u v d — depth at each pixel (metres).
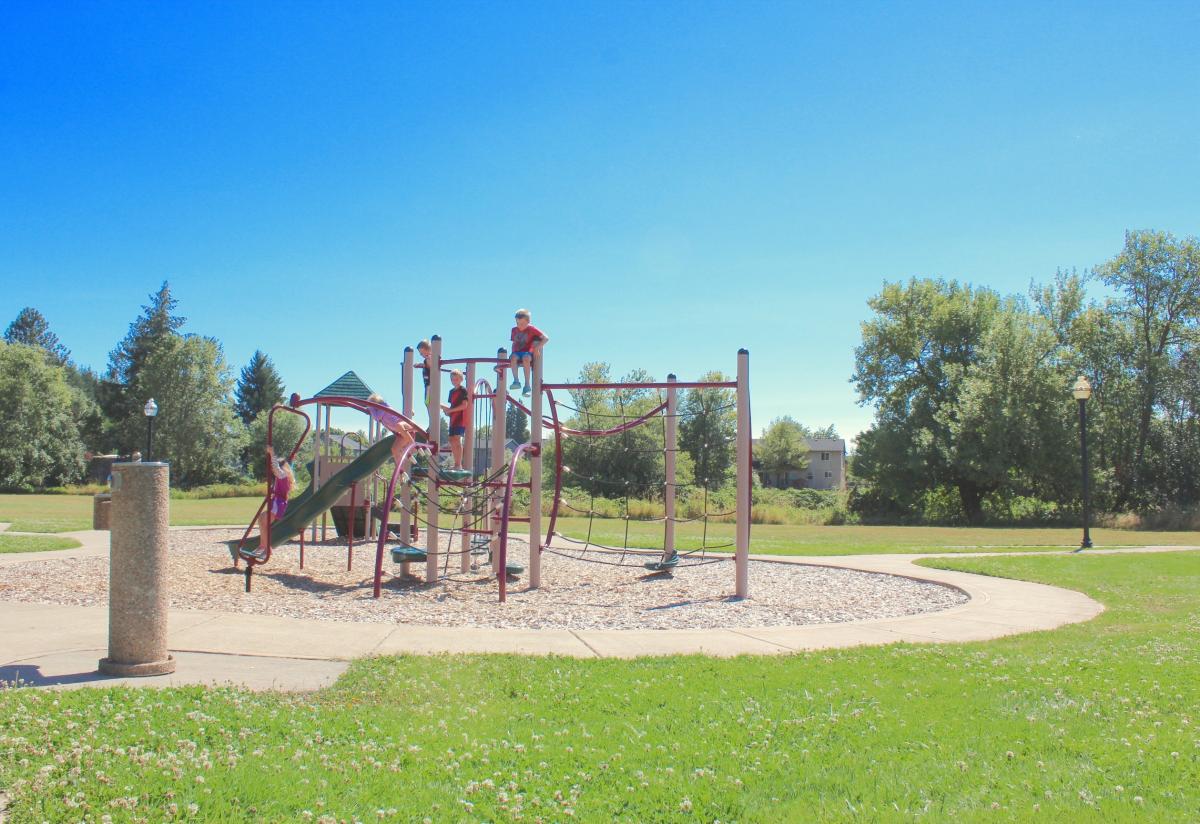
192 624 8.13
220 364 70.38
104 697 5.18
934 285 49.75
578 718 5.05
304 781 3.82
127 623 5.98
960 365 46.34
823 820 3.47
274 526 12.41
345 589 11.70
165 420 67.50
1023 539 25.19
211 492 53.31
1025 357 42.03
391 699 5.44
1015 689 5.78
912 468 44.47
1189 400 43.59
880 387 50.03
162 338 71.75
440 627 8.55
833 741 4.56
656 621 9.43
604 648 7.50
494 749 4.38
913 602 11.23
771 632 8.52
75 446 65.38
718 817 3.53
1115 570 14.71
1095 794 3.74
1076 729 4.81
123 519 6.01
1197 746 4.47
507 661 6.71
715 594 11.94
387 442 12.13
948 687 5.84
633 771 4.08
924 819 3.46
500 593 10.77
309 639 7.53
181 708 4.98
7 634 7.47
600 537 22.73
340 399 12.27
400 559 12.45
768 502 50.00
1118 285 46.19
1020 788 3.82
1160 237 44.94
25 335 104.31
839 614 10.07
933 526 38.47
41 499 45.31
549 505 36.50
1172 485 44.16
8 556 14.54
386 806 3.58
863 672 6.38
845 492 50.91
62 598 9.89
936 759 4.25
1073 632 8.62
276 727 4.68
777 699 5.49
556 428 14.27
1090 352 46.44
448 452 13.43
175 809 3.44
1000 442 41.16
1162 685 5.95
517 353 12.25
